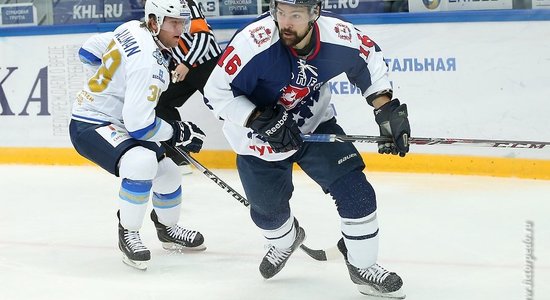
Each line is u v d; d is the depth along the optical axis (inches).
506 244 176.4
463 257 167.3
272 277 155.7
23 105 291.1
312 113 137.6
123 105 161.2
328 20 129.1
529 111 244.1
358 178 135.6
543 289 144.6
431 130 253.3
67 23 287.3
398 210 210.2
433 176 250.1
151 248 181.2
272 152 135.6
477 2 246.8
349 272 144.6
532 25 240.4
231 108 129.1
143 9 279.9
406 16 251.3
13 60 290.0
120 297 145.8
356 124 259.1
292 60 126.6
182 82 248.8
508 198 220.4
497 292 143.3
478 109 248.2
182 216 209.3
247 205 168.7
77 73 282.7
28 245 185.9
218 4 274.5
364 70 134.3
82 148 164.6
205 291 148.6
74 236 193.3
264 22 127.3
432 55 250.5
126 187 160.4
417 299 140.9
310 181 248.8
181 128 161.8
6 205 229.5
